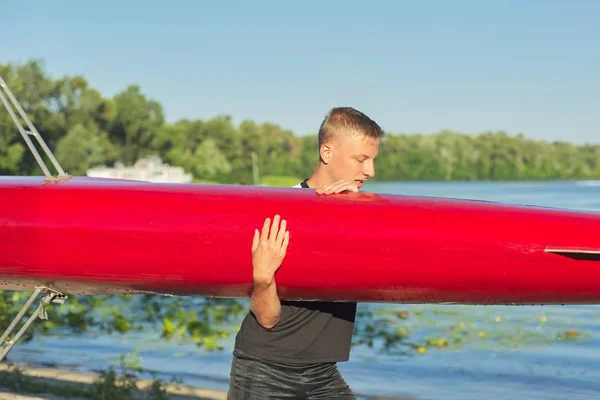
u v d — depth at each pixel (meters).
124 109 95.69
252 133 118.69
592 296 4.39
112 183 4.85
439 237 4.31
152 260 4.54
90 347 9.73
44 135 84.75
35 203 4.77
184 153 114.00
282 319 4.18
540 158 129.38
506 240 4.30
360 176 4.46
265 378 4.16
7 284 5.14
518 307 13.48
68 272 4.77
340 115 4.39
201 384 7.96
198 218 4.45
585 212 4.48
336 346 4.29
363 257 4.31
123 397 7.27
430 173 126.25
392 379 8.48
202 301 13.30
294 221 4.34
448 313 12.83
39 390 7.55
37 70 82.94
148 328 10.93
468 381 8.40
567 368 8.91
